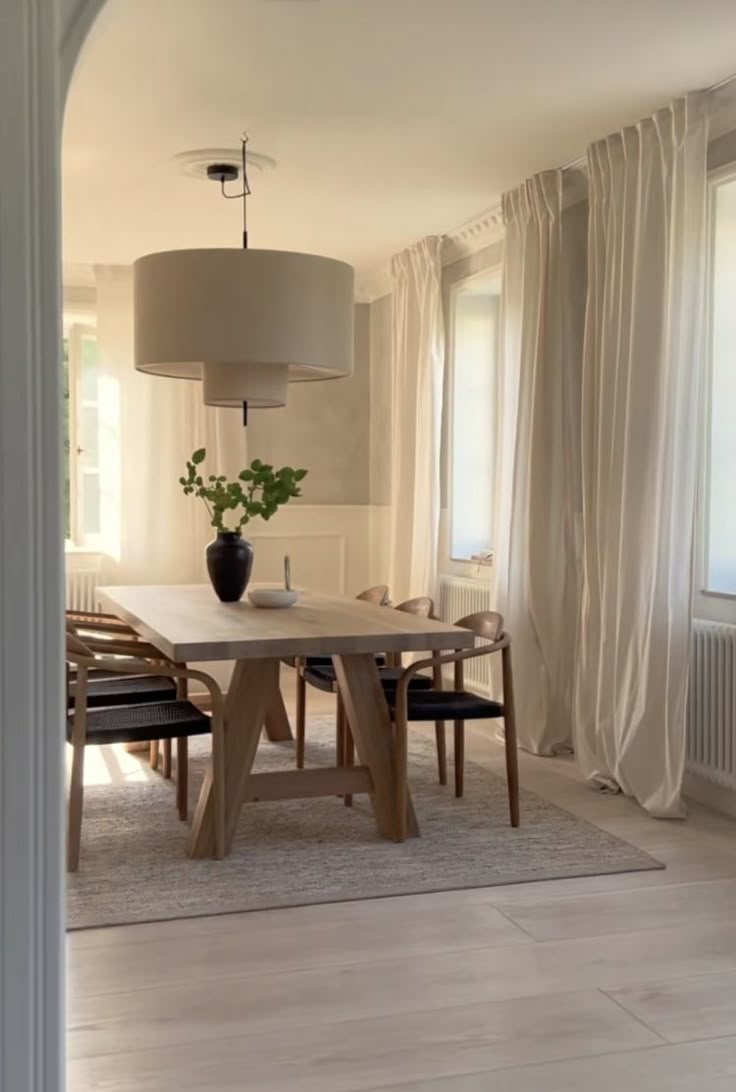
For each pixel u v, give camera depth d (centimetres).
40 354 182
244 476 457
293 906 317
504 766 483
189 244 624
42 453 182
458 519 634
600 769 445
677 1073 226
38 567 182
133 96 391
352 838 379
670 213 409
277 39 343
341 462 741
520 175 493
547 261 489
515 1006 255
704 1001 258
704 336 417
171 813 409
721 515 422
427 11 324
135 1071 225
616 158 439
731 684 391
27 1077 183
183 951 286
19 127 178
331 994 261
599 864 352
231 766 363
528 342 504
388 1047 236
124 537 675
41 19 179
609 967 276
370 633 357
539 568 496
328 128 427
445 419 637
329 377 429
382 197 528
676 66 368
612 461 439
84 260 664
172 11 322
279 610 426
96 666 346
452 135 438
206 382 397
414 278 641
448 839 377
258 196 524
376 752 379
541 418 492
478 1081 222
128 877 339
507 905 318
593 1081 222
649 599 417
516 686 510
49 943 184
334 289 385
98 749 518
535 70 371
